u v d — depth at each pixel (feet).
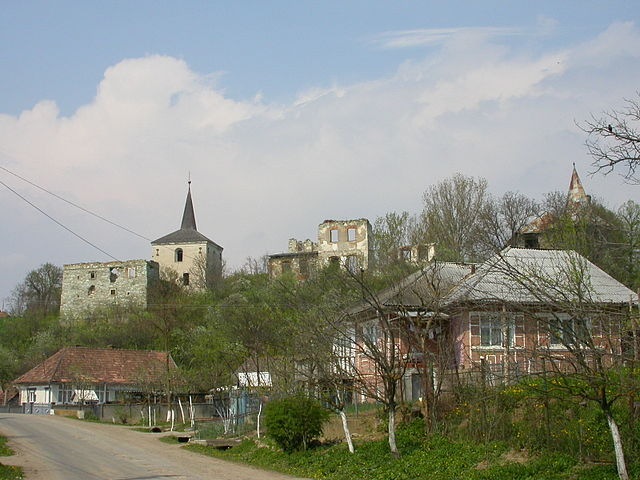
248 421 117.80
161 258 343.46
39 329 272.51
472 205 203.00
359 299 88.12
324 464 75.72
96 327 255.29
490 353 99.25
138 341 234.58
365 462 72.64
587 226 126.72
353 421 90.33
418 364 91.25
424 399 76.84
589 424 61.77
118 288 313.12
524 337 97.09
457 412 74.59
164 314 223.10
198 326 195.31
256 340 129.59
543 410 64.80
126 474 73.15
